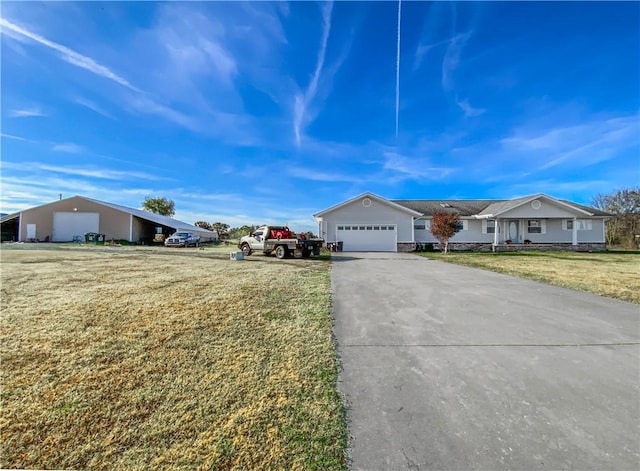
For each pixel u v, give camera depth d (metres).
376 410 2.23
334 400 2.36
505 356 3.20
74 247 20.59
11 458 1.73
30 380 2.60
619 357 3.15
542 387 2.56
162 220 32.75
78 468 1.67
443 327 4.15
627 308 5.10
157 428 2.00
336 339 3.70
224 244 33.66
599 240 20.83
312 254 16.52
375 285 7.21
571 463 1.69
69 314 4.49
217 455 1.77
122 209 29.73
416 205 23.69
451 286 7.11
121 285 6.73
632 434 1.94
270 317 4.50
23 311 4.62
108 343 3.43
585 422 2.07
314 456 1.77
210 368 2.87
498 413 2.19
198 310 4.78
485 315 4.72
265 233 15.89
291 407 2.26
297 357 3.15
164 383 2.58
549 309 5.06
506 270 9.88
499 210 19.48
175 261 12.09
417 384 2.62
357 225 20.39
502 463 1.70
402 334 3.88
